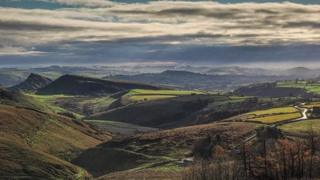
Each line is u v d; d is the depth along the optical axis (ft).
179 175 446.60
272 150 456.86
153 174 466.29
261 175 409.28
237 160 441.27
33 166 510.17
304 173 410.31
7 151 536.42
